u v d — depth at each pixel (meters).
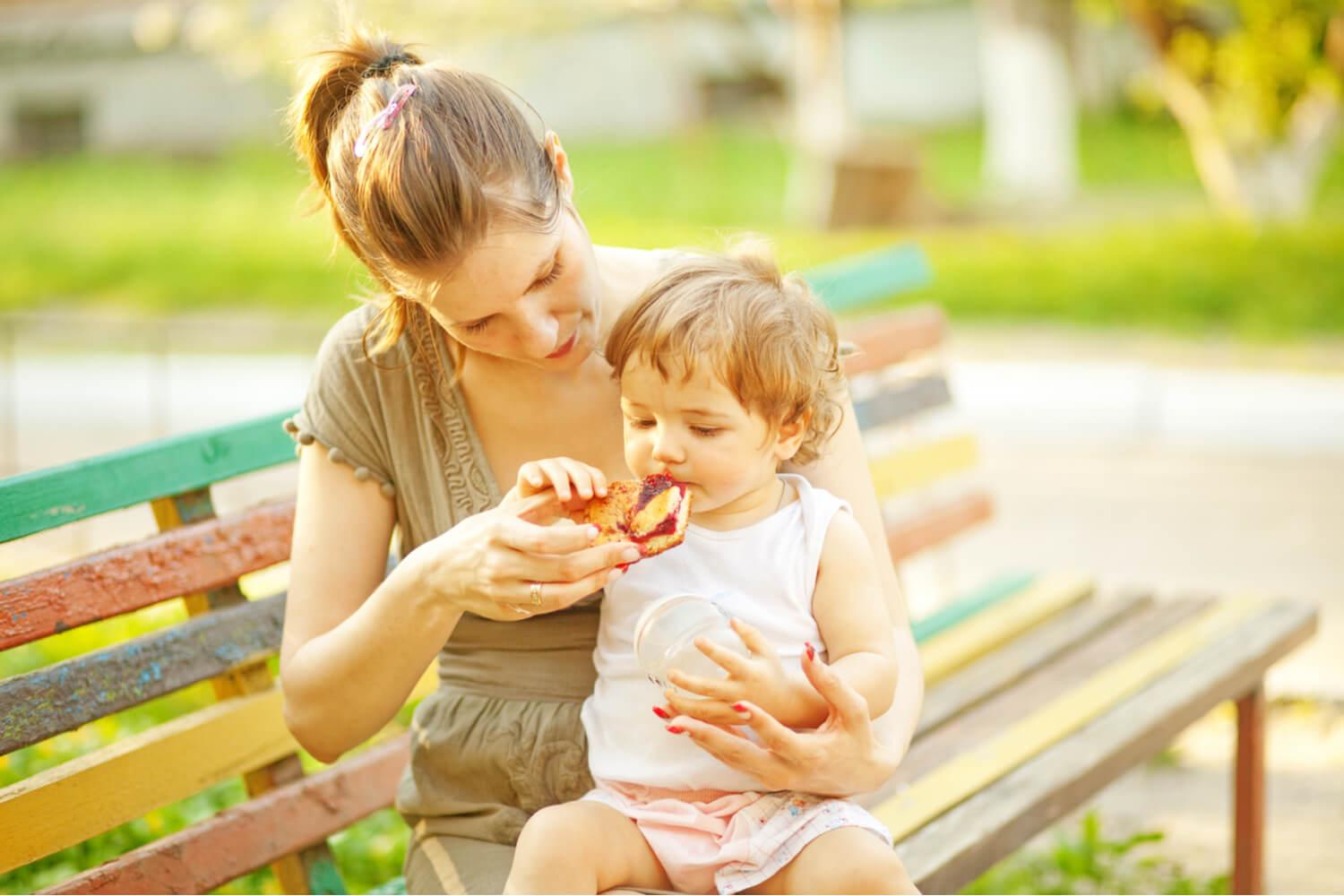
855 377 3.74
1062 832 4.24
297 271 14.57
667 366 2.11
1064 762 2.96
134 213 17.33
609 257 2.41
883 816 2.73
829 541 2.20
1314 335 11.46
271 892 3.56
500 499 2.32
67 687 2.32
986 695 3.35
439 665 2.46
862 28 22.39
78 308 13.80
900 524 3.78
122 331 12.80
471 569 2.00
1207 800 4.49
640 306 2.17
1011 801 2.79
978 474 8.35
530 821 2.12
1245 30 13.63
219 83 21.03
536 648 2.36
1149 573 6.51
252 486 7.69
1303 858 4.06
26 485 2.32
